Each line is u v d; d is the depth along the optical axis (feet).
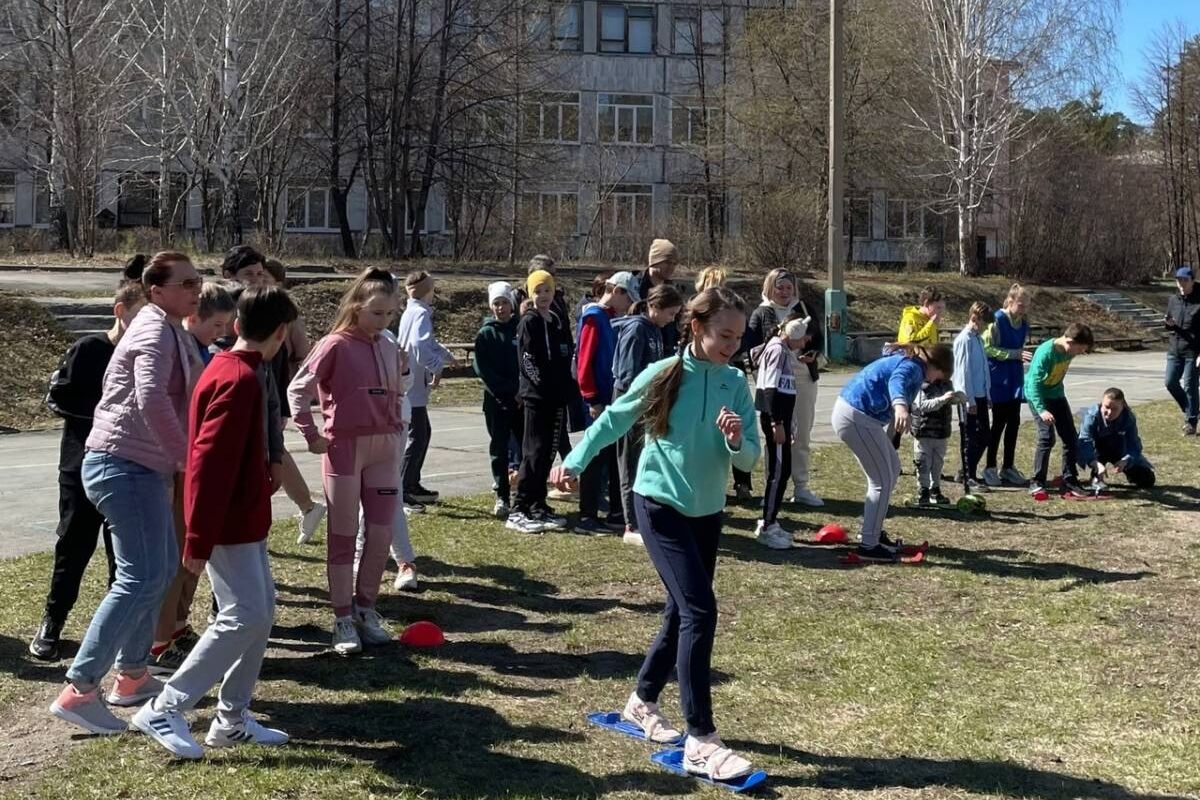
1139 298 137.80
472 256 125.80
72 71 97.25
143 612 15.30
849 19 123.65
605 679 17.99
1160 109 163.02
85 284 73.82
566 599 22.67
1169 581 24.31
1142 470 35.12
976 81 128.67
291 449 42.83
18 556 24.79
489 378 30.07
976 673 18.45
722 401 14.89
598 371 28.19
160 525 15.40
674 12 155.74
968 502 31.94
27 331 59.31
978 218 146.00
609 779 14.14
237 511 14.39
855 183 132.67
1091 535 29.04
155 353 15.15
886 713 16.61
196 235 130.11
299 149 122.52
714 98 140.05
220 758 14.49
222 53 102.89
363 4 117.08
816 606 22.39
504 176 122.72
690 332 15.15
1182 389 47.57
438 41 118.52
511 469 32.73
